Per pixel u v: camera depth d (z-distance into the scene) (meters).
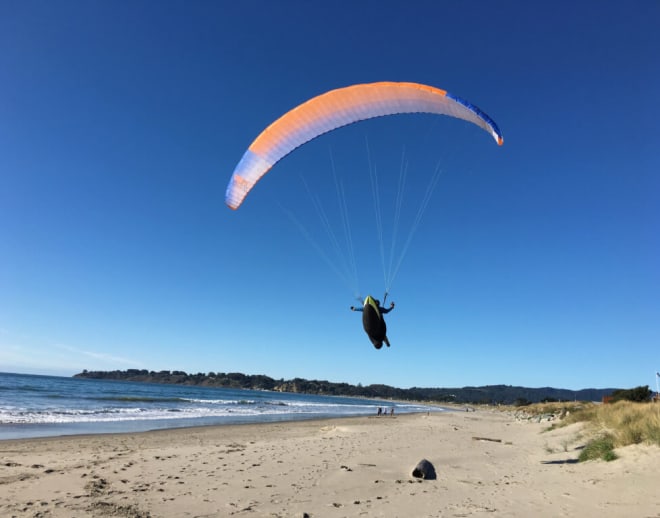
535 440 18.69
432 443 17.08
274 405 63.00
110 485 8.47
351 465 11.14
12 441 14.77
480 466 11.18
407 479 9.34
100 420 25.05
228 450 13.83
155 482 8.86
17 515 6.38
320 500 7.51
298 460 11.88
